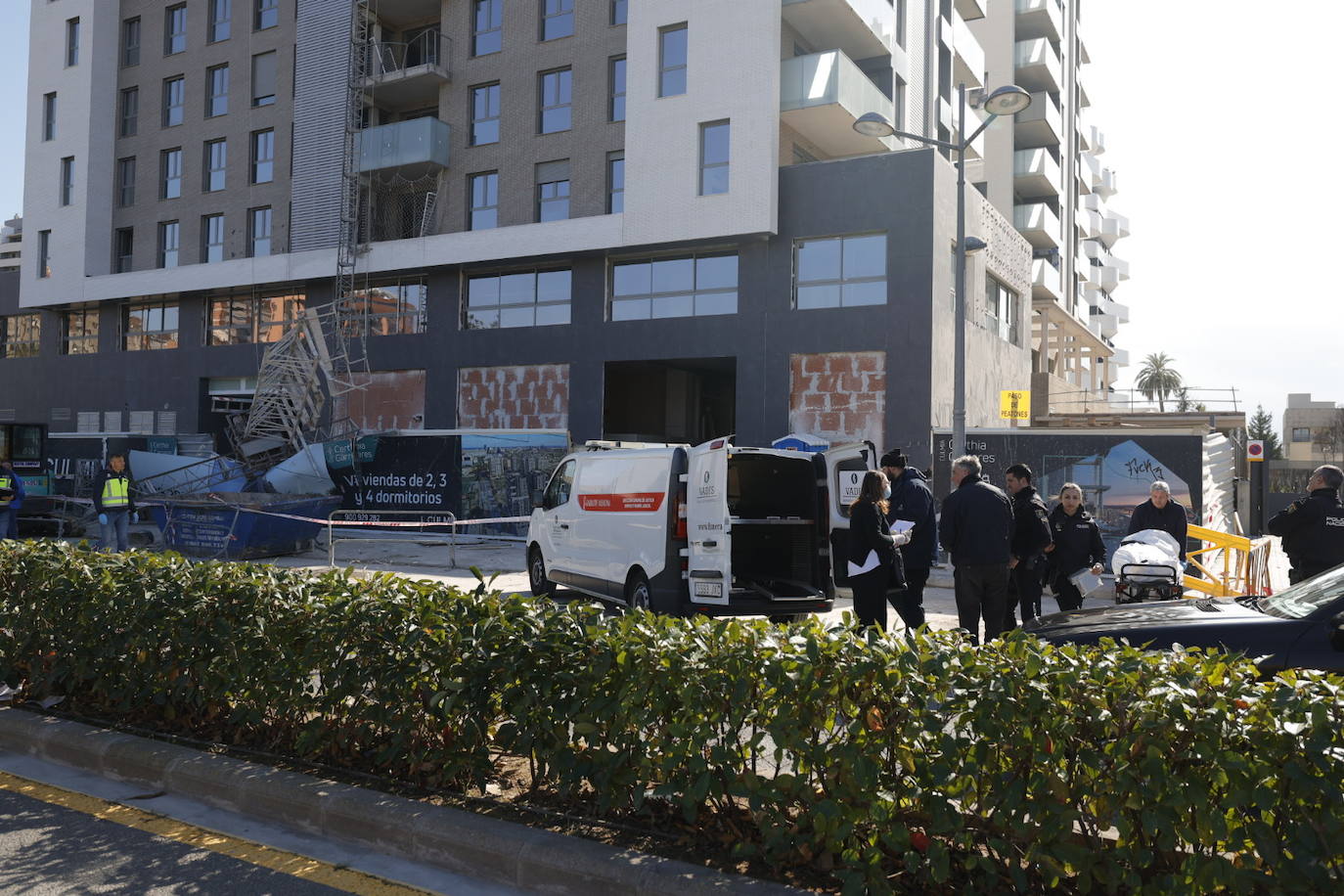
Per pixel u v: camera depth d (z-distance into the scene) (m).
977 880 3.37
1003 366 28.75
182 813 4.54
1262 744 2.95
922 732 3.42
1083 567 8.68
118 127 34.94
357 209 29.19
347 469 22.39
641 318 25.48
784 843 3.53
